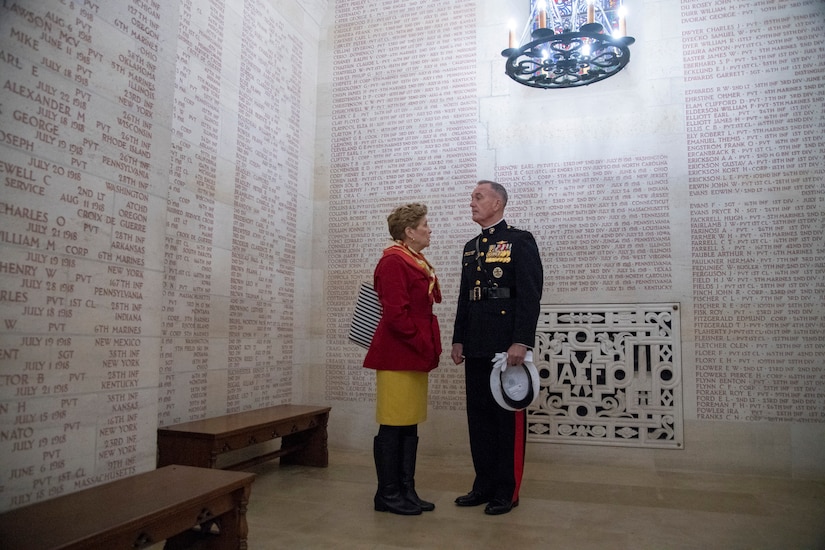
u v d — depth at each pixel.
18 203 2.15
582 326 4.89
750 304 4.59
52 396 2.26
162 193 2.88
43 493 2.20
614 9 5.21
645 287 4.82
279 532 3.03
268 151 5.11
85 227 2.43
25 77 2.19
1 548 1.66
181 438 3.54
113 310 2.56
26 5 2.21
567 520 3.28
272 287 5.12
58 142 2.32
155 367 2.79
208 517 2.31
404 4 5.75
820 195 4.54
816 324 4.45
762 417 4.48
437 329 3.56
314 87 5.89
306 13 5.79
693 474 4.46
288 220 5.40
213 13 4.43
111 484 2.37
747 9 4.84
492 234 3.77
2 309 2.08
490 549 2.81
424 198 5.50
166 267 3.91
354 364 5.51
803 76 4.66
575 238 5.02
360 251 5.64
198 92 4.25
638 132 4.98
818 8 4.68
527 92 5.30
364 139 5.73
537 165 5.20
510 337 3.52
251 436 3.85
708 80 4.87
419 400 3.46
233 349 4.57
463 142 5.44
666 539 2.98
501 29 5.45
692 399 4.63
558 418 4.84
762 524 3.23
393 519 3.27
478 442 3.64
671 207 4.84
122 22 2.67
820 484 4.18
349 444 5.43
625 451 4.68
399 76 5.69
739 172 4.72
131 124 2.70
